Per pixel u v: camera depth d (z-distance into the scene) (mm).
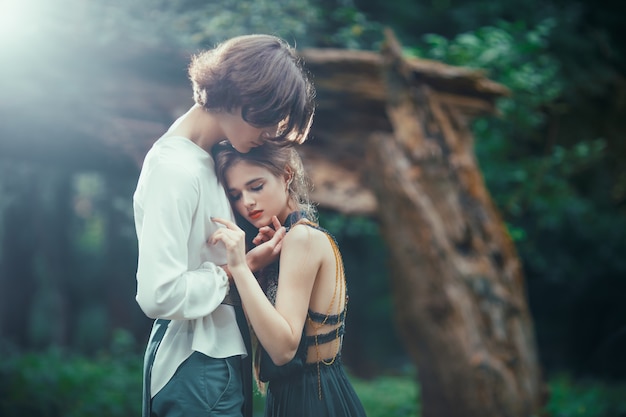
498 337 6633
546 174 10695
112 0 8023
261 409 8219
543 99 9836
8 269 16922
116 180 14258
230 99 2438
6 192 16484
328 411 2670
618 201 13617
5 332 16906
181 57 7391
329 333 2721
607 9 13727
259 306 2475
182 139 2562
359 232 10797
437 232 6762
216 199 2584
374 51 9492
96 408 7504
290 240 2633
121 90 7152
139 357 10680
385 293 16203
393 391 8805
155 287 2363
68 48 7047
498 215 7172
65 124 6910
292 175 2773
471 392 6473
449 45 10562
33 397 7500
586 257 13875
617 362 12727
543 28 9867
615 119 13180
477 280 6703
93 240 21656
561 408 7273
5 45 6824
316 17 8781
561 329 15328
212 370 2514
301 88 2496
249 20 8234
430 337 6637
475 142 9953
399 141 7090
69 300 17328
